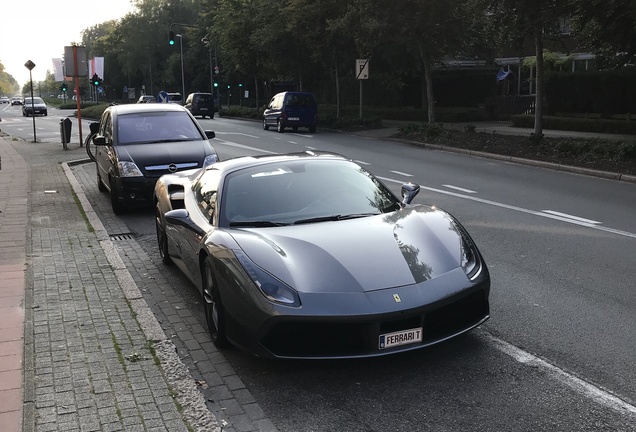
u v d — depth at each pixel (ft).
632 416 11.85
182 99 231.71
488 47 119.03
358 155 62.49
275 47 123.44
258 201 17.02
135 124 36.45
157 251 26.22
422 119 116.98
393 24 78.13
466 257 14.93
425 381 13.51
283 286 13.41
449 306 13.82
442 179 45.42
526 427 11.53
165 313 18.51
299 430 11.70
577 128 81.10
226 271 14.37
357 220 16.16
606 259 23.06
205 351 15.53
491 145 63.46
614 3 51.21
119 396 12.59
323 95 163.53
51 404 12.26
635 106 79.66
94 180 48.21
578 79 87.10
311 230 15.44
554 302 18.44
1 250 24.89
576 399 12.55
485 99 116.78
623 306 17.99
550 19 55.21
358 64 100.01
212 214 17.16
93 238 27.14
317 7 103.35
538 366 14.11
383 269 13.82
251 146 73.10
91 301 18.62
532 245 25.31
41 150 73.20
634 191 39.60
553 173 48.78
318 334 13.07
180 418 11.70
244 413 12.39
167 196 22.39
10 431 11.27
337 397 12.94
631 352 14.80
